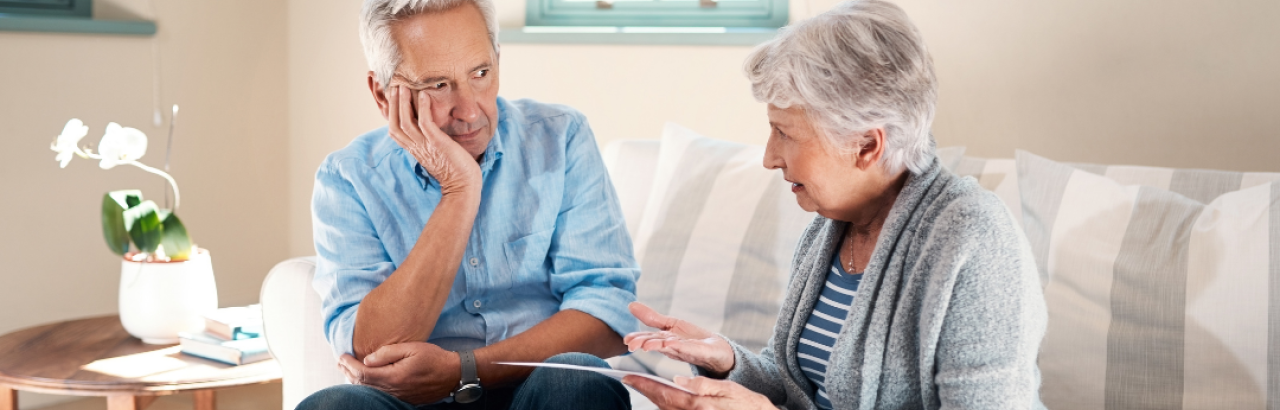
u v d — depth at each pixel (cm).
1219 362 138
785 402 139
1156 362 142
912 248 118
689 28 262
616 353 159
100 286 291
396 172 158
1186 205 152
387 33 141
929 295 112
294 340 180
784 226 183
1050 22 215
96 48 279
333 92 315
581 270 160
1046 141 219
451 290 157
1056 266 154
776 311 178
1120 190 157
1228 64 199
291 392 182
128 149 204
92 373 181
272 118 324
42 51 269
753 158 198
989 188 173
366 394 127
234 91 313
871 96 112
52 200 277
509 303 160
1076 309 150
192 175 305
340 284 154
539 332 149
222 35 308
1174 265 145
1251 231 143
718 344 133
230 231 318
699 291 185
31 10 272
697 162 202
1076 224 156
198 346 194
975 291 109
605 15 277
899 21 113
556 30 273
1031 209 163
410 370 138
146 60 290
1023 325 108
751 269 182
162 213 205
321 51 316
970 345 108
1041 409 119
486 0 146
